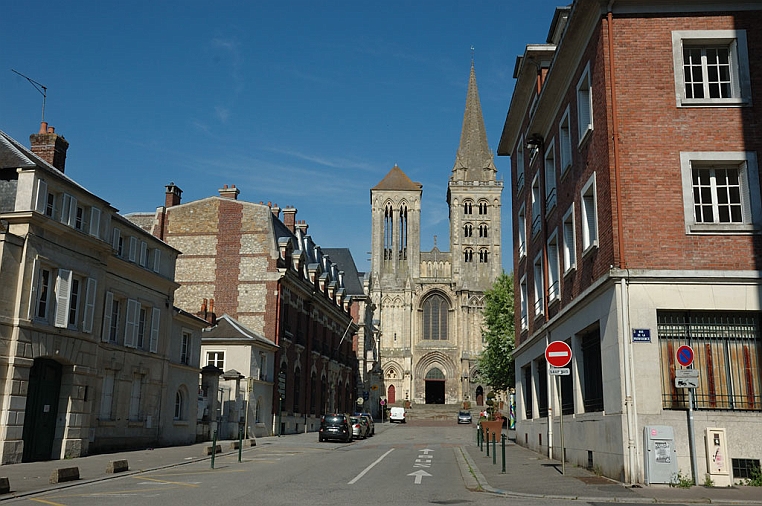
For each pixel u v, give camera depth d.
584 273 20.73
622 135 18.25
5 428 21.03
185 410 34.50
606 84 18.56
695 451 16.03
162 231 49.31
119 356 28.20
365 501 13.60
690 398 16.23
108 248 26.19
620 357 16.94
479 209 116.06
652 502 13.69
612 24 18.84
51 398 23.75
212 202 49.22
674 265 17.45
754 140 18.00
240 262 47.88
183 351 35.06
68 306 23.80
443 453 29.66
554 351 18.58
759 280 17.14
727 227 17.48
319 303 58.28
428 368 112.56
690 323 17.31
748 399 16.88
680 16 18.75
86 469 19.91
